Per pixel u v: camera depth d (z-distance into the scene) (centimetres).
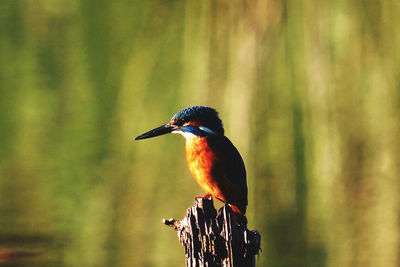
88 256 1131
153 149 1385
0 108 1700
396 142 1170
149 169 1370
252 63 1132
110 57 1486
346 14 1145
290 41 1133
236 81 1141
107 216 1298
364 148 1183
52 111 1617
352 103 1157
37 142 1589
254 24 1130
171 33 1271
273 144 1156
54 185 1402
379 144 1179
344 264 1116
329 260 1136
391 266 1120
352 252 1134
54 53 1670
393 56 1154
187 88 1205
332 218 1200
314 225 1203
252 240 615
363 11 1148
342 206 1208
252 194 1191
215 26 1159
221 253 616
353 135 1172
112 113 1466
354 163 1186
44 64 1677
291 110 1146
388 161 1179
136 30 1399
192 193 1324
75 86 1586
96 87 1510
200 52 1179
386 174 1187
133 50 1405
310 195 1198
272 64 1134
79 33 1603
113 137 1447
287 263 1139
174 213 1284
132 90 1397
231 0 1143
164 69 1294
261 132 1149
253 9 1131
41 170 1498
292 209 1201
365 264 1116
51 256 1130
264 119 1146
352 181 1195
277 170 1170
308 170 1184
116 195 1355
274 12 1129
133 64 1395
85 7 1590
